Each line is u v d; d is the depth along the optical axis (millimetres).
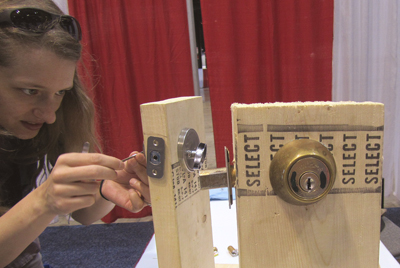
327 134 407
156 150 438
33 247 803
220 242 786
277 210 428
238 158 420
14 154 755
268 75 1732
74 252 1696
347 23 1627
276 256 440
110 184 620
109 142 1900
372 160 410
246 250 442
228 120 1755
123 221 1997
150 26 1724
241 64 1711
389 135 1743
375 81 1705
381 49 1654
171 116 438
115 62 1761
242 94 1753
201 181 493
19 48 485
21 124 607
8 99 537
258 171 420
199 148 481
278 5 1628
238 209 434
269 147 413
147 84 1809
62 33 531
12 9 481
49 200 473
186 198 493
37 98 559
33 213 484
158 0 1692
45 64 510
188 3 1737
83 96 863
